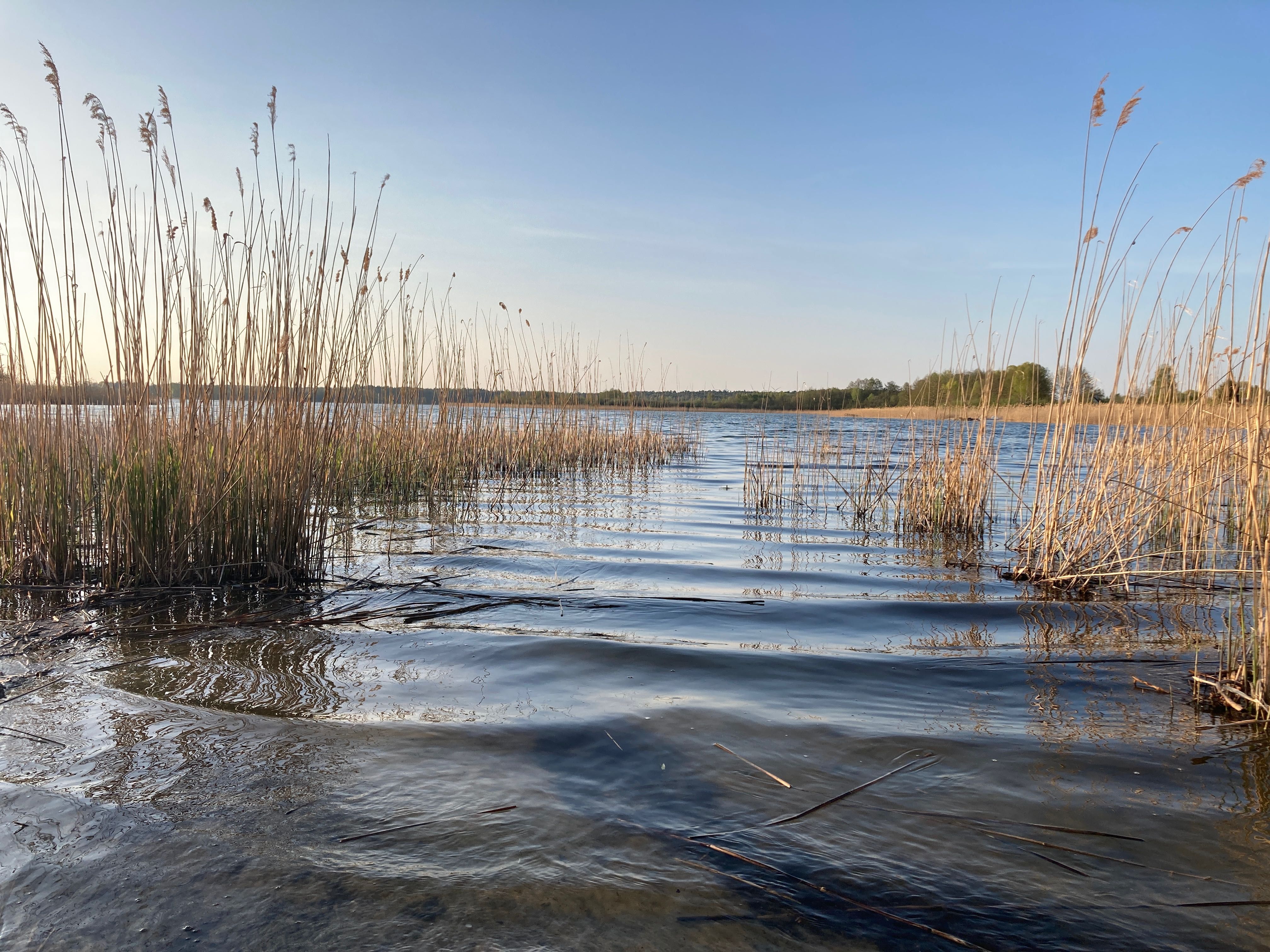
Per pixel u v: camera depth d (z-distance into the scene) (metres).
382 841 1.98
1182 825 2.16
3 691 2.97
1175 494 5.77
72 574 4.91
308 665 3.37
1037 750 2.65
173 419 5.04
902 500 8.39
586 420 14.66
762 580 5.24
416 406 9.75
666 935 1.65
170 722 2.71
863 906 1.77
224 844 1.95
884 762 2.54
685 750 2.60
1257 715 2.93
